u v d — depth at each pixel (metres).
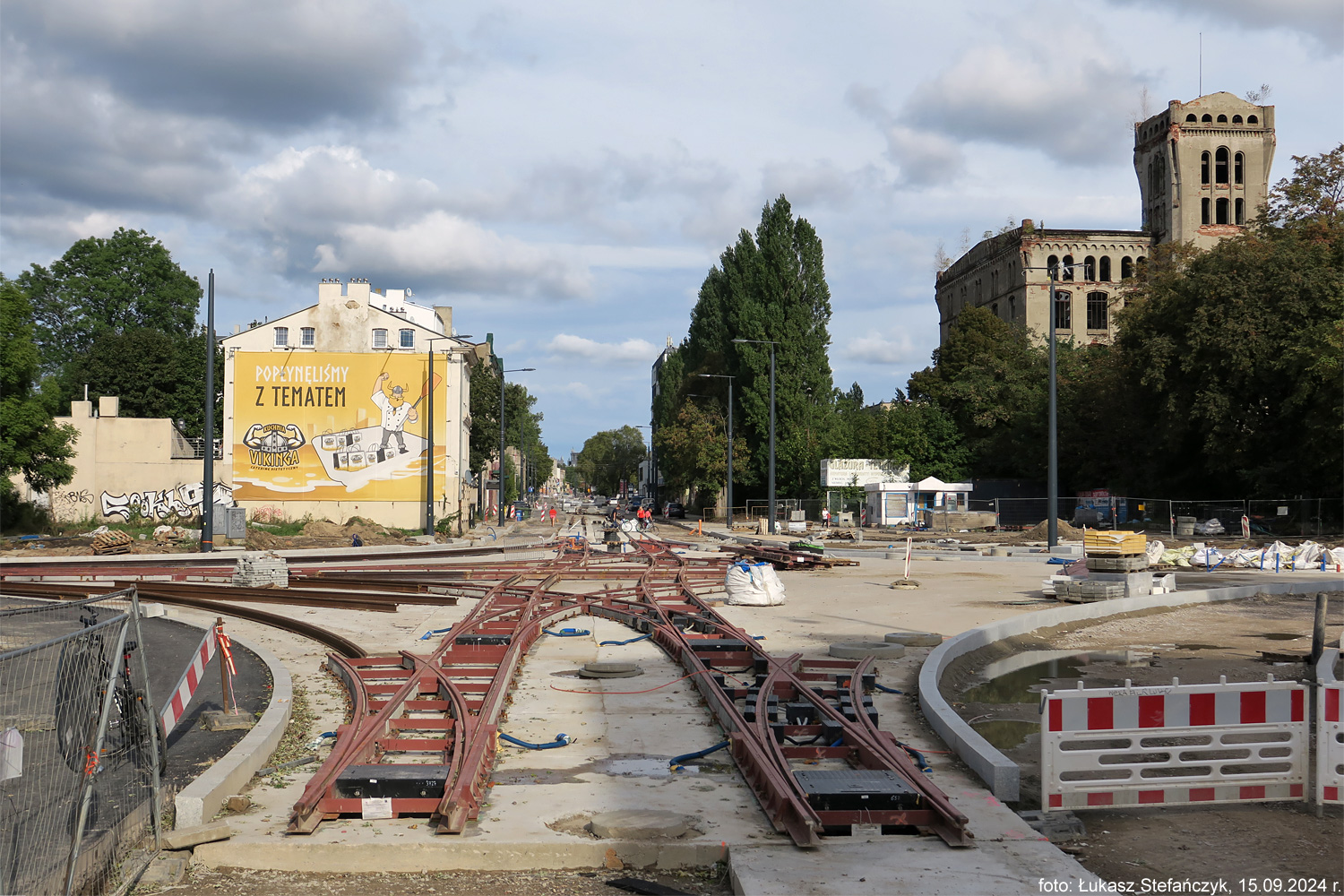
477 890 6.05
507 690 11.39
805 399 72.50
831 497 69.69
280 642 15.97
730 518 63.78
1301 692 7.66
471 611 18.72
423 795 7.12
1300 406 44.59
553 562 31.39
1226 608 20.97
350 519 58.72
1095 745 9.62
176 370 73.19
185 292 80.12
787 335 72.25
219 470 58.91
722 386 78.56
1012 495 68.75
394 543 47.03
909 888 5.70
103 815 6.80
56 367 75.19
